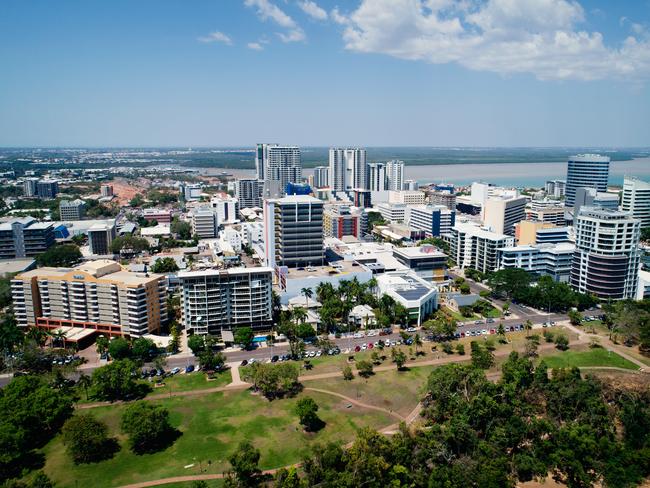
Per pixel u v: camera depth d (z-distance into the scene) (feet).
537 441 605.73
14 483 527.81
